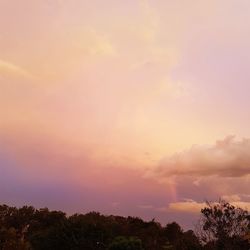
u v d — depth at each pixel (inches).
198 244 1201.4
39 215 2551.7
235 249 1113.4
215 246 1138.7
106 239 1797.5
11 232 1668.3
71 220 1877.5
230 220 1151.6
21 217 2463.1
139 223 2342.5
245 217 1149.7
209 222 1166.3
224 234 1138.7
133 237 1775.3
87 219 1895.9
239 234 1138.7
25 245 1464.1
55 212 2564.0
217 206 1176.2
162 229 2192.4
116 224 2134.6
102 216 2202.3
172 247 1574.8
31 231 2277.3
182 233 2076.8
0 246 1429.6
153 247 1811.0
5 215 2508.6
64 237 1768.0
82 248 1739.7
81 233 1788.9
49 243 1774.1
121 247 1659.7
